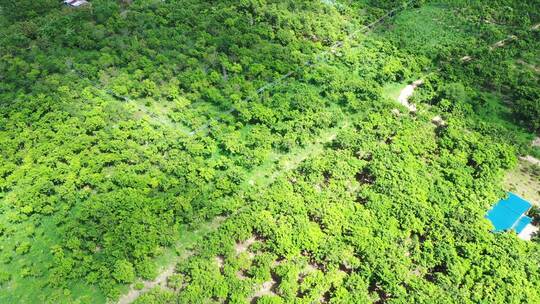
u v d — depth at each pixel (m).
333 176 76.75
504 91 96.56
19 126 85.38
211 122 86.06
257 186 77.69
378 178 75.88
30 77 95.00
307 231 68.94
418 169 77.94
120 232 70.12
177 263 68.44
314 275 64.44
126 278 65.38
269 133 84.88
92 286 66.12
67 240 69.69
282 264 66.12
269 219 70.94
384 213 71.50
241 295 62.91
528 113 88.12
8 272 67.56
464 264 65.50
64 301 63.81
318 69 97.94
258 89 93.69
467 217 70.81
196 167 78.81
